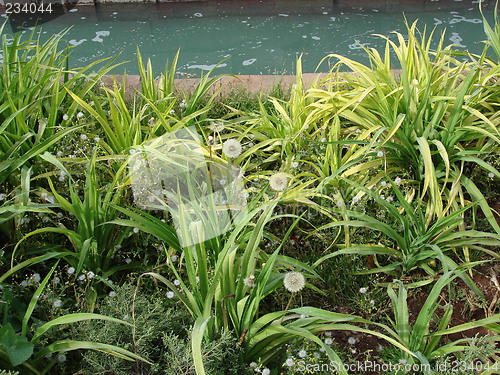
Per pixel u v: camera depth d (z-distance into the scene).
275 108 3.89
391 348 2.51
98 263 2.80
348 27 7.60
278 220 3.19
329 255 2.68
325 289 2.86
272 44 7.16
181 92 4.48
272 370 2.33
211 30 7.72
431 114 3.51
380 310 2.74
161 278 2.32
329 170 3.45
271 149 3.60
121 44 7.38
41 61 3.97
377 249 2.76
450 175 3.36
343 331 2.69
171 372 2.10
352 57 6.70
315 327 2.15
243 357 2.28
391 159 3.41
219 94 4.48
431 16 7.82
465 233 2.82
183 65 6.64
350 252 2.71
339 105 3.67
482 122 3.51
